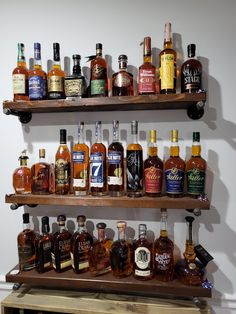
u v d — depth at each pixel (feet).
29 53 3.78
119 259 3.26
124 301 3.35
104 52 3.63
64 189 3.33
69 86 3.18
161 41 3.52
